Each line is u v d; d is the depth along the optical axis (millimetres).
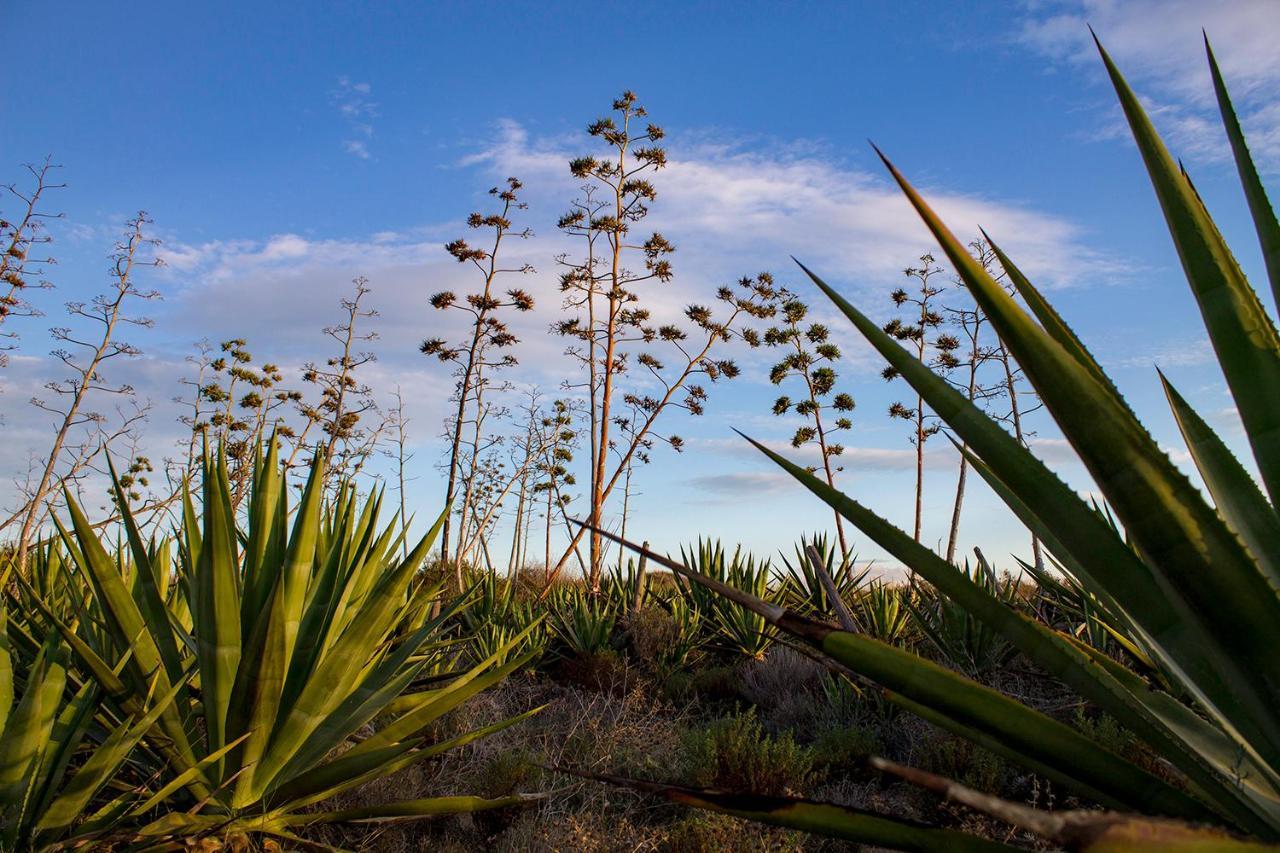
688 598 12844
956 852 1268
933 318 17188
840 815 1344
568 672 9695
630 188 19250
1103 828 771
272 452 4035
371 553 4758
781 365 19219
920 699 1290
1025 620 1299
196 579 3635
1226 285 1339
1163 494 1036
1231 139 1483
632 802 5227
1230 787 1280
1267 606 1043
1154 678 3729
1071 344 1421
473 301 18547
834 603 2895
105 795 4098
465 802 4160
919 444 17734
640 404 20062
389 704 4508
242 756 3689
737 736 5707
